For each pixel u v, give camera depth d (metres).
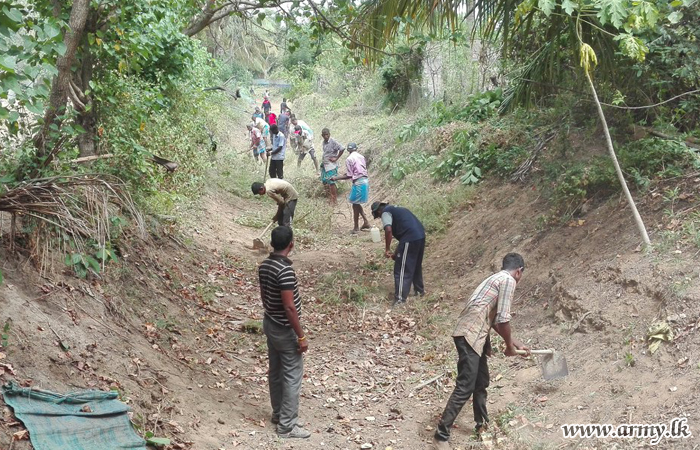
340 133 21.70
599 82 8.56
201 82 17.16
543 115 11.00
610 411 4.93
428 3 8.76
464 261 9.28
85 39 7.21
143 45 8.46
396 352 7.17
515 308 7.24
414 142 15.34
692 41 7.29
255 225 12.57
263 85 39.44
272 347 5.32
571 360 5.82
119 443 4.28
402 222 8.55
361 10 8.83
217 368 6.37
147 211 8.80
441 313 8.01
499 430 5.27
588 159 8.49
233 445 4.96
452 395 5.16
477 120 13.95
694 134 7.70
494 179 11.22
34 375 4.53
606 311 6.00
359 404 6.04
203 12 9.68
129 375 5.27
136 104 9.19
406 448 5.23
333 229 13.24
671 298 5.48
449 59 17.73
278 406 5.45
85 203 5.94
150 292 7.09
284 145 15.66
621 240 6.78
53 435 4.06
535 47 10.14
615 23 5.92
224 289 8.70
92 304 5.81
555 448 4.75
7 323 4.70
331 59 25.55
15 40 6.49
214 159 15.88
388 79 21.17
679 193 6.79
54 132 5.89
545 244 7.86
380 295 8.94
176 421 4.97
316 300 8.80
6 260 5.30
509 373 6.14
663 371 5.01
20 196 5.28
